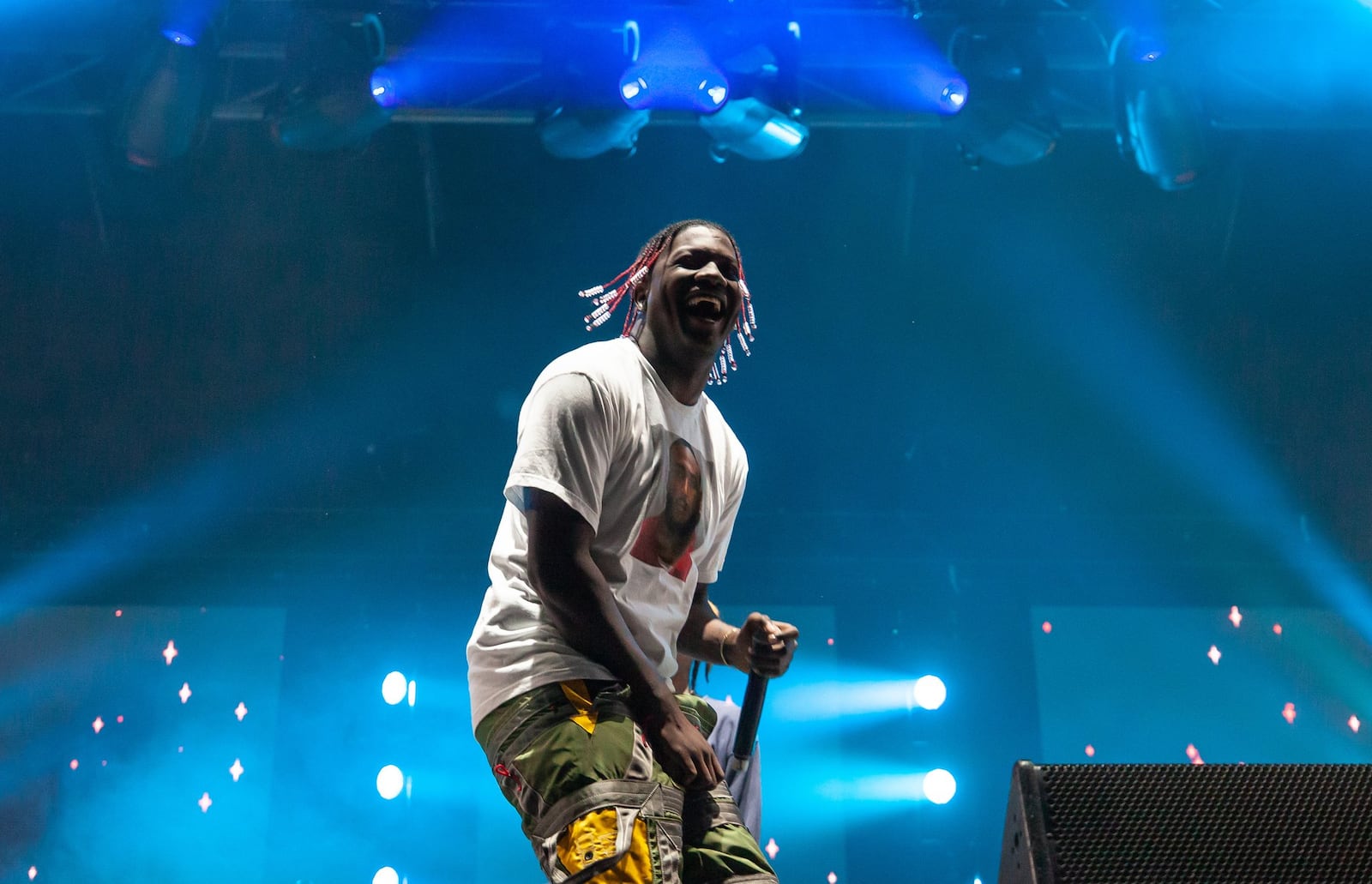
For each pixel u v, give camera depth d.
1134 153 5.50
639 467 1.77
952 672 6.05
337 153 5.45
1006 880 1.41
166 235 6.51
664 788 1.60
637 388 1.80
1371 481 6.31
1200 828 1.37
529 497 1.65
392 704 5.88
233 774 5.78
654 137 6.59
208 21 5.24
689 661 2.06
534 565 1.63
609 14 5.32
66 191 6.49
